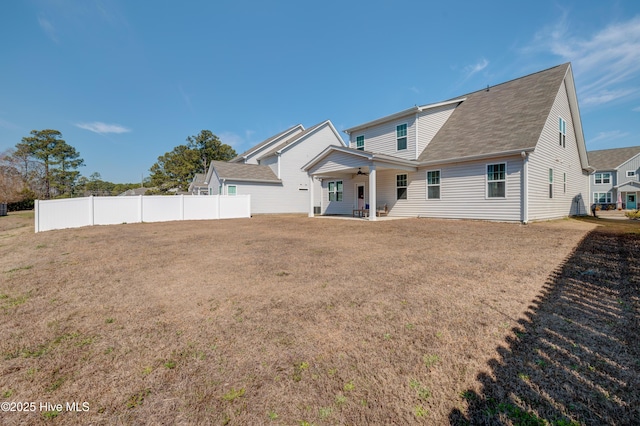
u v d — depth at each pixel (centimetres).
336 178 1934
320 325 283
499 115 1316
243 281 436
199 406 177
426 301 340
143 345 253
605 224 1116
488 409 169
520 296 350
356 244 740
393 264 523
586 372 200
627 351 225
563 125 1419
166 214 1564
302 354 233
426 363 217
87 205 1352
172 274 487
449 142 1366
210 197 1689
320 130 2494
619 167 3011
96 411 174
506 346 238
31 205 3084
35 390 195
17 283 447
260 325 287
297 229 1102
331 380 199
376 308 322
